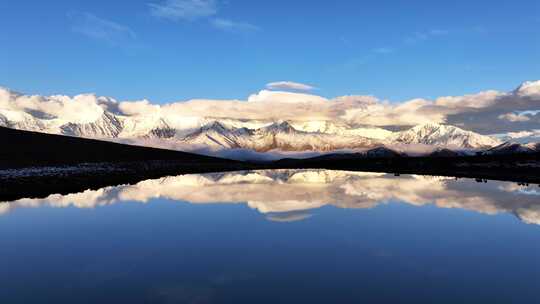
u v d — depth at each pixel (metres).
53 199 42.12
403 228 30.08
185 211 37.19
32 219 31.92
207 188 60.31
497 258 22.17
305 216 35.09
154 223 31.17
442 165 142.38
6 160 78.31
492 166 122.50
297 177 92.56
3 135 102.38
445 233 28.28
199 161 149.12
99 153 116.38
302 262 21.09
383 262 21.20
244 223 31.58
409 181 78.06
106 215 34.34
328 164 188.00
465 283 18.09
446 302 15.97
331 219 33.69
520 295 16.67
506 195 51.66
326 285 17.67
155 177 80.88
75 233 27.34
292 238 26.53
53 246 23.77
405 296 16.45
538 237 27.11
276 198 47.97
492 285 17.81
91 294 16.34
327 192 55.66
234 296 16.31
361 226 30.72
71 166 81.56
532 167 109.06
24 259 21.12
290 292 16.77
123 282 17.83
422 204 43.09
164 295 16.31
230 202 43.78
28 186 48.12
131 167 95.56
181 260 21.23
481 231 29.09
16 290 16.73
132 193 50.47
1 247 23.52
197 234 27.50
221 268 19.91
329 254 22.69
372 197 49.66
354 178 88.94
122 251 22.88
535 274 19.38
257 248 23.89
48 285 17.30
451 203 43.91
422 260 21.69
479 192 55.81
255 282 18.05
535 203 43.97
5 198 40.78
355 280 18.42
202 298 15.99
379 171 124.25
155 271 19.38
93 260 21.08
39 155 91.94
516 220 33.62
